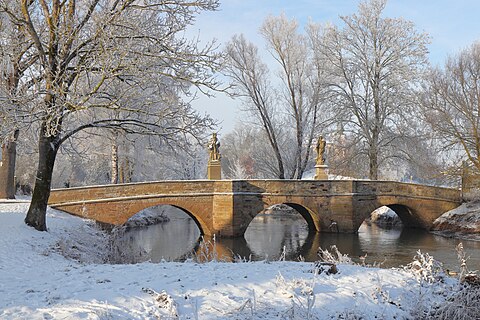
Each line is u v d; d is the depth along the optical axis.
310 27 36.97
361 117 34.66
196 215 27.62
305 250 24.48
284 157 42.41
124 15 14.85
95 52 13.94
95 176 39.31
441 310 7.54
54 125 13.44
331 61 35.53
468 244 25.92
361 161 35.31
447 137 32.41
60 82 14.12
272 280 8.07
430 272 9.11
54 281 8.01
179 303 6.75
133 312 6.30
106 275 8.45
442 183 35.19
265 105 36.78
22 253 12.09
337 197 29.69
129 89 14.55
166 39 14.80
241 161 59.84
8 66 14.94
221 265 9.67
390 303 7.66
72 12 14.95
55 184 40.62
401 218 34.47
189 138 17.59
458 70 31.56
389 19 34.59
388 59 34.56
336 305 7.19
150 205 25.92
